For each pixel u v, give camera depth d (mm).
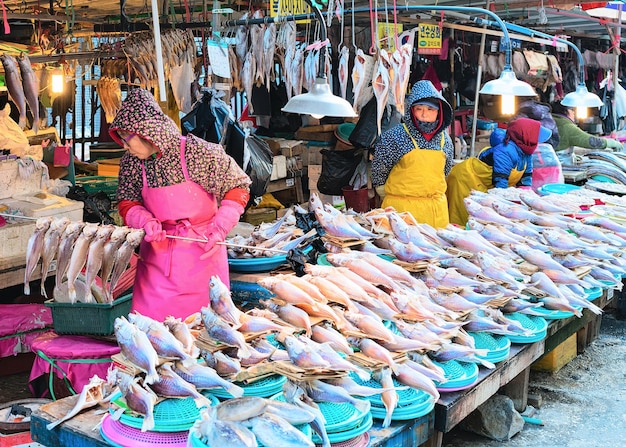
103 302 3416
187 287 3301
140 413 2240
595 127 10344
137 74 5250
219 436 1981
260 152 4922
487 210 4438
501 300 3668
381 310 2930
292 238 3895
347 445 2355
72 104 7637
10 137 4906
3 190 4441
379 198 6594
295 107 3652
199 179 3277
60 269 3080
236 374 2406
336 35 5961
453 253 3846
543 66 8219
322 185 6500
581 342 5246
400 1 6445
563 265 4379
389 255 3658
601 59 9961
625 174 7086
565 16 8023
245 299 3748
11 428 3010
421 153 4738
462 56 8406
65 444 2428
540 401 4262
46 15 5629
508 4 6906
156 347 2273
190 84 5211
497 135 5668
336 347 2607
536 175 6594
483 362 3221
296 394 2352
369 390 2426
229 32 5500
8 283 4090
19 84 4262
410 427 2717
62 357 3324
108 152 6730
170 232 3336
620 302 6215
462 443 3783
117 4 6977
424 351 2959
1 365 4371
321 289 2824
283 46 4910
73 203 4500
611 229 5039
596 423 4059
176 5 6652
